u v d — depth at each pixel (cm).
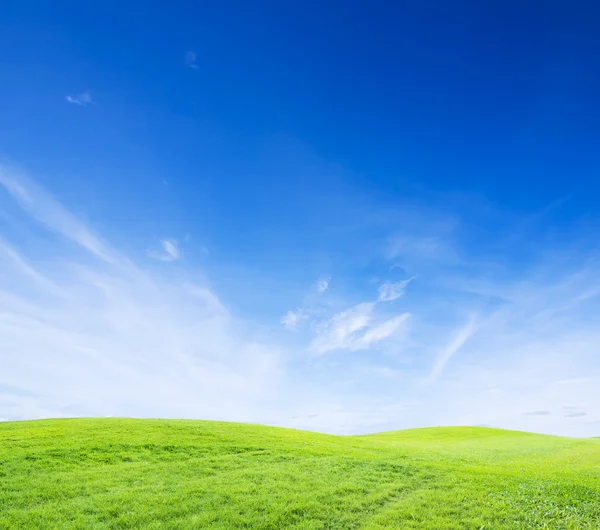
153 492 2019
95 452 2800
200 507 1841
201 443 3216
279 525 1689
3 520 1702
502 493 2053
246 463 2636
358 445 3825
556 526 1702
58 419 4447
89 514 1767
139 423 4097
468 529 1664
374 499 1964
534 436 6850
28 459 2586
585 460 3675
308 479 2262
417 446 4669
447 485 2178
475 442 5716
